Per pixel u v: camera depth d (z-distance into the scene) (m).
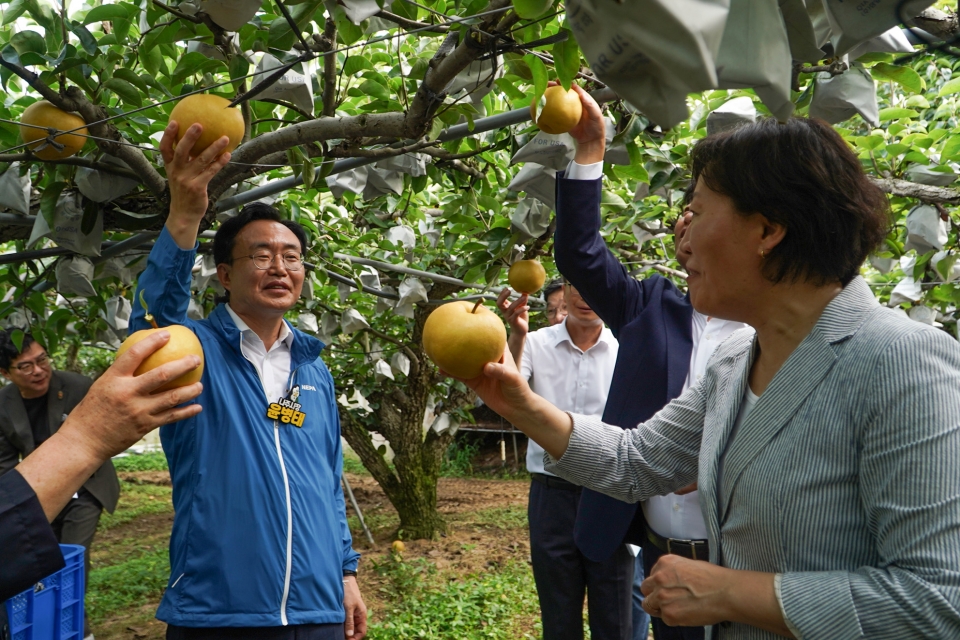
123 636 4.66
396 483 7.17
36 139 1.91
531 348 3.57
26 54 1.82
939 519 0.98
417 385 6.93
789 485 1.11
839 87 1.79
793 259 1.16
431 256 4.68
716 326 2.44
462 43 1.54
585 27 0.77
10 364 4.02
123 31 2.10
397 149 2.30
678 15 0.70
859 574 1.04
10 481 1.05
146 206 2.68
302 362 2.47
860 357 1.09
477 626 4.60
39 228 2.42
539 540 3.16
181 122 1.66
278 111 3.10
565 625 3.11
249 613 2.06
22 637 2.61
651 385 2.41
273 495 2.17
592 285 2.43
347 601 2.51
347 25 1.58
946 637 0.95
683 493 2.27
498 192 3.66
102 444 1.11
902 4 0.86
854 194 1.14
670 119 0.78
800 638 1.03
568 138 2.22
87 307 4.18
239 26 1.49
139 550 7.10
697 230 1.24
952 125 4.04
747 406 1.28
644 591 1.24
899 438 1.03
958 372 1.05
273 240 2.37
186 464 2.18
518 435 13.30
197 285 3.33
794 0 0.95
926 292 3.67
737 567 1.20
